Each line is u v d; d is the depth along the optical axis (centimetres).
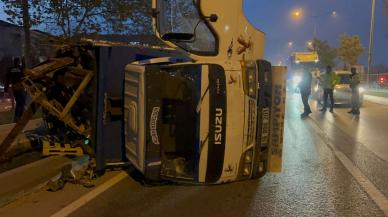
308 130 1253
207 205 544
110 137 662
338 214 513
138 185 632
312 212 520
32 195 585
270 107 591
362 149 937
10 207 535
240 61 559
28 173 610
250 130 560
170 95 572
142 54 706
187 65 552
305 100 1677
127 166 704
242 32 645
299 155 871
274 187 626
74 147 699
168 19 671
